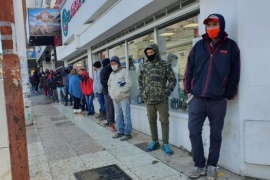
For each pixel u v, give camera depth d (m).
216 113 3.70
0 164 3.01
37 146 6.03
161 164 4.42
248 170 3.71
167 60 5.71
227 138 3.96
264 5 3.47
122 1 6.16
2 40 2.60
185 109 5.12
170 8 5.27
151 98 4.82
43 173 4.40
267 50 3.50
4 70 2.62
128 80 5.95
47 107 13.55
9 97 2.63
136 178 3.98
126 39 7.48
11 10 2.61
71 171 4.42
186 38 5.05
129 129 6.04
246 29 3.58
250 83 3.60
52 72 17.06
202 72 3.71
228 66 3.59
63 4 14.07
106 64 7.00
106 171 4.31
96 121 8.48
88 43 9.71
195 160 3.88
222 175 3.84
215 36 3.60
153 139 5.14
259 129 3.55
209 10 4.11
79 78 10.45
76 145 5.88
